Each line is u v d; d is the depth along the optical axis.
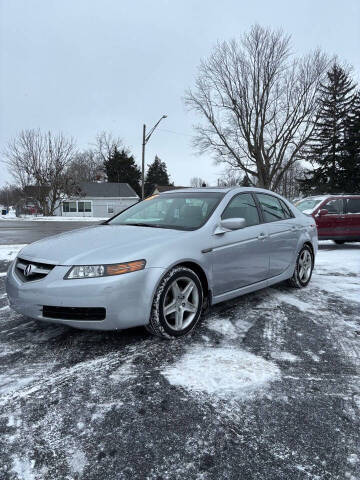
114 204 39.44
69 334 3.09
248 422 1.92
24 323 3.38
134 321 2.68
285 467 1.61
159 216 3.74
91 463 1.63
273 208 4.37
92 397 2.14
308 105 28.61
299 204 9.88
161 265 2.78
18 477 1.54
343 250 8.68
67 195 33.25
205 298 3.28
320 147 35.72
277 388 2.25
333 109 35.34
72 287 2.56
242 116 29.05
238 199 3.85
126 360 2.60
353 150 34.41
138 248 2.79
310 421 1.93
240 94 28.56
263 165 29.94
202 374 2.40
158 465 1.62
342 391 2.23
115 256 2.67
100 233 3.28
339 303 4.07
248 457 1.67
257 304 3.99
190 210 3.62
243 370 2.46
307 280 4.82
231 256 3.42
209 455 1.68
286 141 29.62
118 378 2.35
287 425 1.90
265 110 28.62
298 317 3.58
